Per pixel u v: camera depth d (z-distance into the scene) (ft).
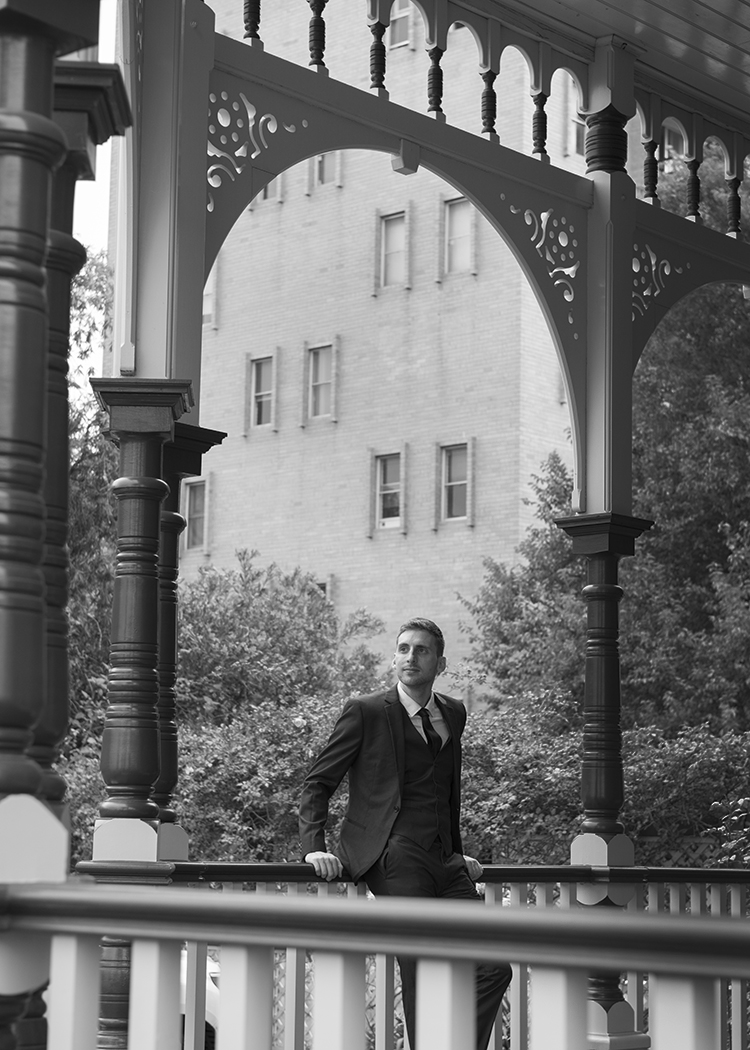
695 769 44.91
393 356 69.51
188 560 76.89
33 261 7.82
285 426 73.26
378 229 70.59
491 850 47.11
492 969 14.23
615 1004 19.08
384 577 68.69
